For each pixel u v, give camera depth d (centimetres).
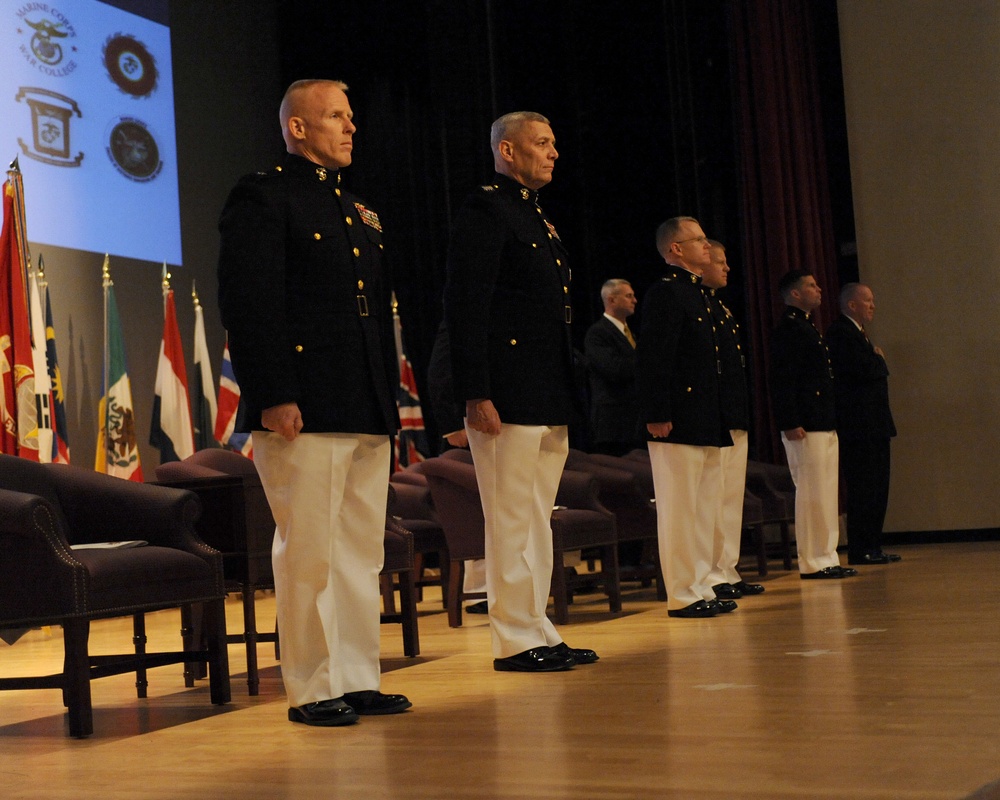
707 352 472
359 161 944
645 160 886
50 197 754
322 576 283
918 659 317
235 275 276
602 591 648
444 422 504
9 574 292
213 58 906
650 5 890
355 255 292
